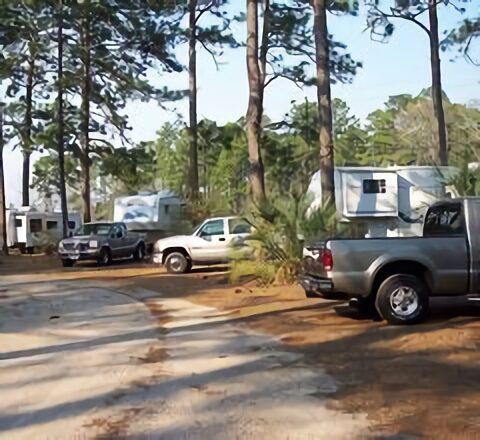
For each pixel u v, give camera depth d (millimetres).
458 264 10594
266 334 10586
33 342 10312
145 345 9930
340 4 25859
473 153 45656
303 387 7270
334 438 5605
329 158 19766
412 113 64125
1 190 37438
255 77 21578
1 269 26703
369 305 12062
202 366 8414
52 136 35500
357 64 29969
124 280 20719
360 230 17062
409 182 30000
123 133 36656
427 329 10258
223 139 36500
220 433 5777
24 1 31922
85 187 36625
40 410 6598
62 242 27562
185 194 33250
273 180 32031
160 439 5672
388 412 6285
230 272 18547
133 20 32969
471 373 7621
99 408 6637
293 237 16891
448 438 5559
